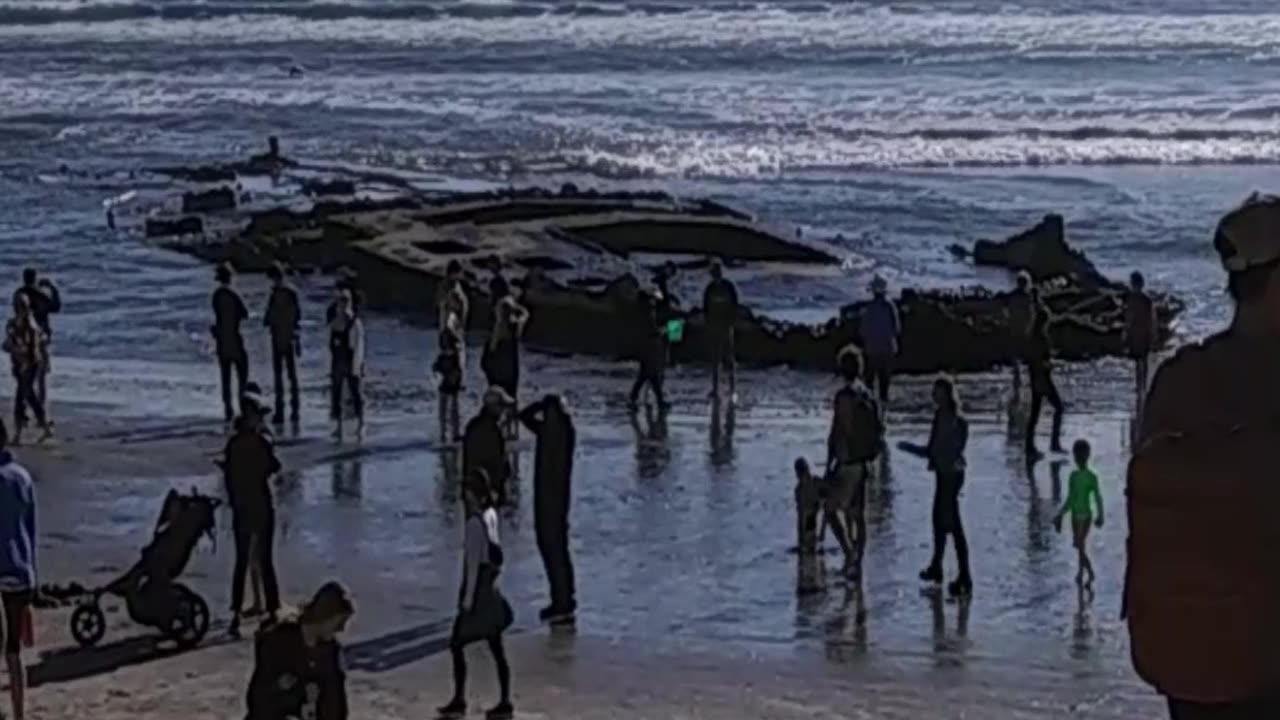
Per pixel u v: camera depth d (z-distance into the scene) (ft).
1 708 49.75
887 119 248.73
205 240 146.30
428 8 431.02
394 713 49.83
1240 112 250.78
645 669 53.57
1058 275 129.70
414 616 58.59
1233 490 10.92
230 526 68.74
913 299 103.91
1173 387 11.48
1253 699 10.91
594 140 225.97
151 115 253.85
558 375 99.71
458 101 271.90
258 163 200.64
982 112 256.52
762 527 68.69
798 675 53.01
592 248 138.62
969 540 66.69
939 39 371.15
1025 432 84.53
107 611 59.00
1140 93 279.49
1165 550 11.05
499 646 49.60
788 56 338.54
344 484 74.74
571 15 428.56
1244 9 449.48
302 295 126.93
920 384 98.02
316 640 36.55
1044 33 384.06
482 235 140.46
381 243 133.90
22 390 84.33
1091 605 59.26
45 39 370.12
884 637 56.44
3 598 45.98
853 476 62.59
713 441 82.99
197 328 114.73
